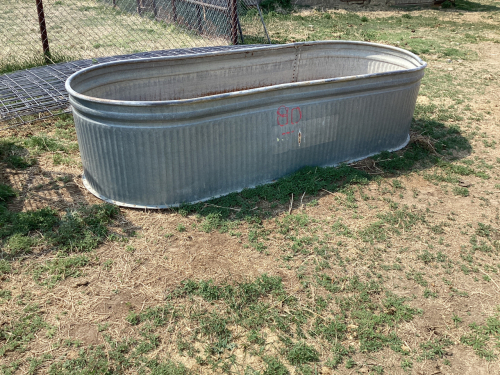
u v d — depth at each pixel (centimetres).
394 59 655
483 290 375
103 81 507
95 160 450
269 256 403
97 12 1404
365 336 325
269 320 336
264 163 492
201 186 462
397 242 429
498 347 323
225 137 451
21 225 415
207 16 1090
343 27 1332
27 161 536
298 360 304
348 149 556
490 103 794
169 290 361
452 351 320
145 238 418
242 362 303
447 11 1673
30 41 1037
